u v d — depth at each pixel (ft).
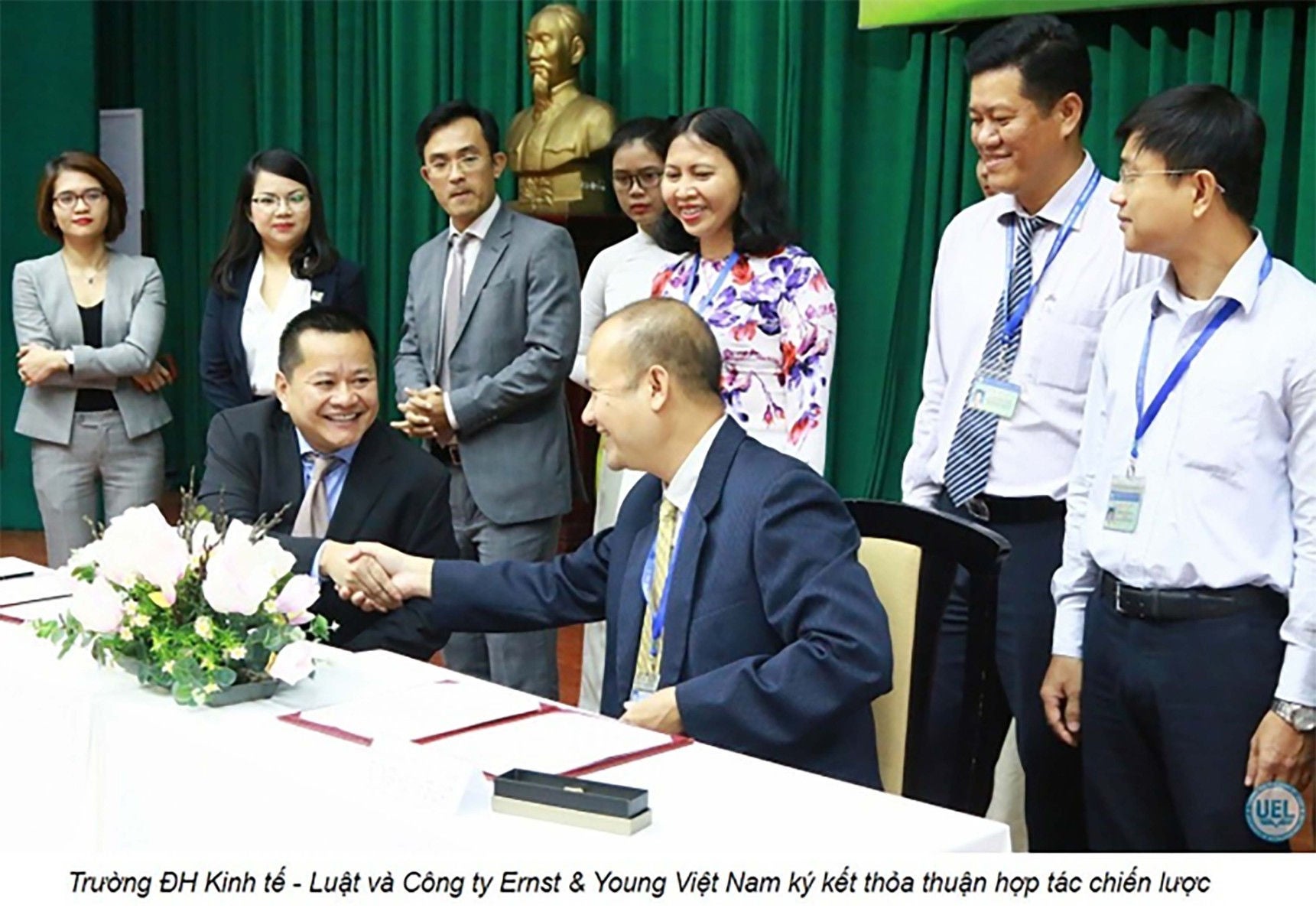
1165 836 7.91
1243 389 7.26
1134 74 13.87
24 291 14.33
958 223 9.34
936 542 7.18
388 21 19.13
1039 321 8.81
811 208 16.10
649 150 12.22
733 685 6.42
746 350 9.61
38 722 6.56
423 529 8.82
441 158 11.63
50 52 21.17
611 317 6.95
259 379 12.76
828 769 6.61
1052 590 8.42
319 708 6.27
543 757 5.62
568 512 11.86
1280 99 13.02
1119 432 7.73
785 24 15.88
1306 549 7.15
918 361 15.61
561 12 16.31
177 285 22.33
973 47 8.99
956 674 7.37
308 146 20.33
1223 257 7.41
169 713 6.15
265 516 8.56
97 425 14.38
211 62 21.29
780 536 6.66
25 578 8.64
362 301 13.16
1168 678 7.50
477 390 11.34
